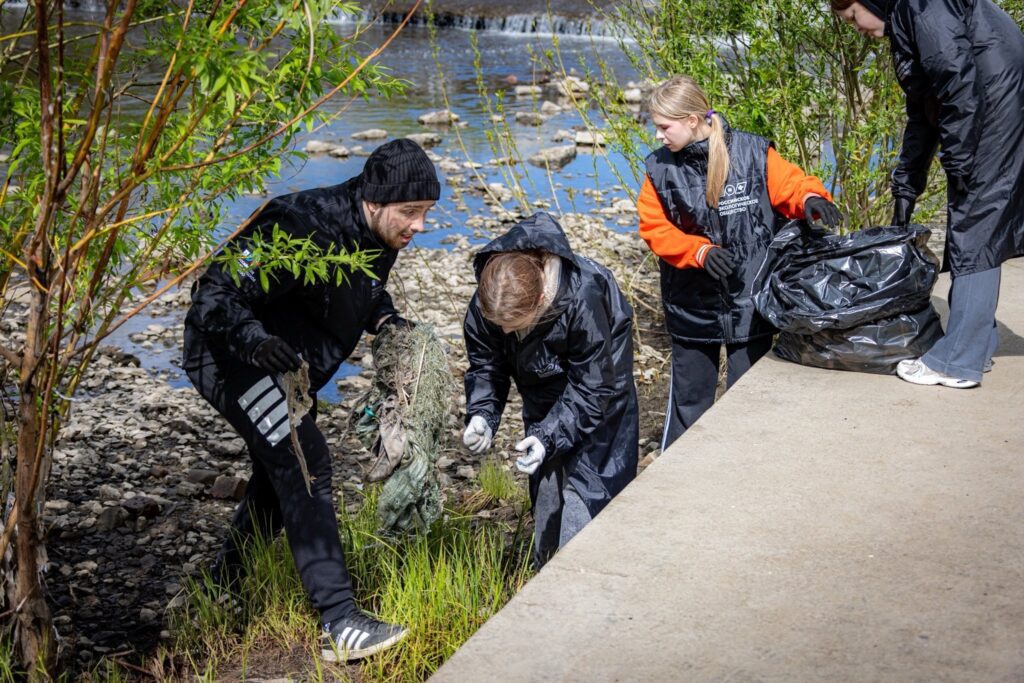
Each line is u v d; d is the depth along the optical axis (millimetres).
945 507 3248
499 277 3217
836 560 2977
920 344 4270
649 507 3309
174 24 2910
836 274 4281
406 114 16281
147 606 4332
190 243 3324
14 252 3312
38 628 3486
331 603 3559
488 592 4004
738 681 2477
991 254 3930
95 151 3215
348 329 3676
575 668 2547
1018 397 4059
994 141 3770
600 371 3494
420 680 3543
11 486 3539
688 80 4367
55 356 3189
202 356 3520
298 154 3242
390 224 3514
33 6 2998
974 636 2609
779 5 6176
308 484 3350
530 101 17234
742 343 4559
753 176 4387
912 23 3711
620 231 10320
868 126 6258
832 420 3912
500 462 5781
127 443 6008
